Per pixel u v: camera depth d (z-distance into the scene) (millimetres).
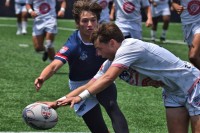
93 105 10164
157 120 13805
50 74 9797
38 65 22125
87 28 9727
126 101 15867
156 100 16141
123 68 8508
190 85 9016
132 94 16906
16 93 16547
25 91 16875
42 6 21594
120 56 8531
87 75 10180
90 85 8992
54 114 8906
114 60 8594
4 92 16625
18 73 20047
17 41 31250
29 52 26172
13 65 21875
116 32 8695
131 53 8547
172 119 9273
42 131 12508
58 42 31766
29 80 18703
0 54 25031
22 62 22781
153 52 8711
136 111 14703
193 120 9070
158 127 13156
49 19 21641
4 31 37500
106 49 8742
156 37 37156
